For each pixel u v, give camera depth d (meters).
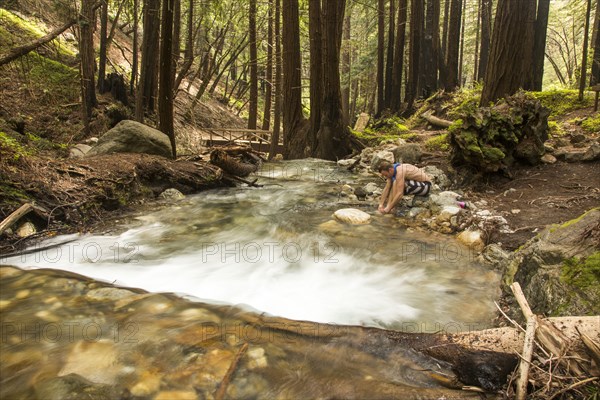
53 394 1.85
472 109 6.28
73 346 2.22
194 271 3.53
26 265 3.47
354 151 10.66
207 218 5.22
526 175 6.24
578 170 6.08
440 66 19.27
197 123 16.17
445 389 1.95
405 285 3.33
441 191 6.04
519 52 9.27
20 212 3.99
